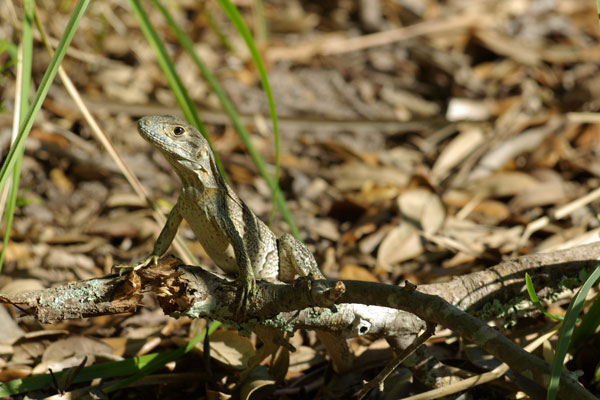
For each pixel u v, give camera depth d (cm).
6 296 559
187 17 1636
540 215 1101
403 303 541
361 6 1728
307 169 1273
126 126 1310
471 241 1015
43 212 1101
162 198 1161
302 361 780
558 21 1719
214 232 695
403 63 1605
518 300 708
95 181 1193
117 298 573
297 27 1664
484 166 1243
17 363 752
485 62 1608
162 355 707
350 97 1500
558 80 1517
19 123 726
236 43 1577
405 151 1355
